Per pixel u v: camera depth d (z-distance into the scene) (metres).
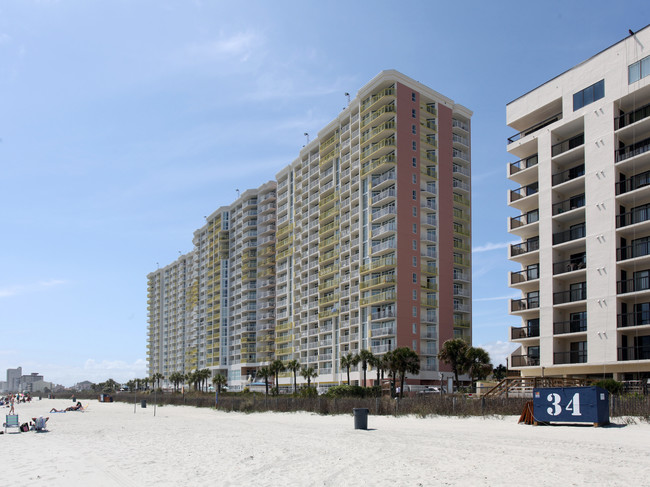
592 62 49.78
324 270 101.75
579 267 49.25
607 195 46.81
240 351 134.75
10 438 34.78
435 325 85.81
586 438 22.25
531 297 55.34
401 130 88.44
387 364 64.12
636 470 15.09
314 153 113.44
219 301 150.00
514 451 19.58
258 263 134.25
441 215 90.50
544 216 52.59
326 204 104.12
